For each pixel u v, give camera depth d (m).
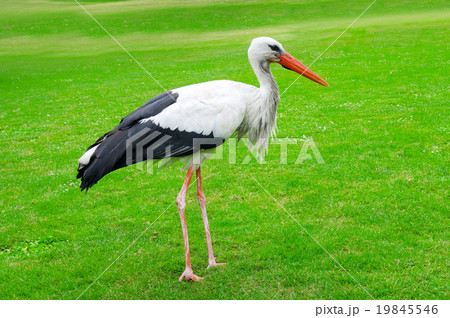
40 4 46.69
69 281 4.79
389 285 4.38
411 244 5.05
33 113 13.41
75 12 41.81
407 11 32.75
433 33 22.50
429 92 11.76
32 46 29.28
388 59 17.11
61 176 7.78
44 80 19.08
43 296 4.55
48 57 25.03
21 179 7.75
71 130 11.02
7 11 42.66
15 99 15.64
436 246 4.94
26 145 9.95
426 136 8.28
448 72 14.01
